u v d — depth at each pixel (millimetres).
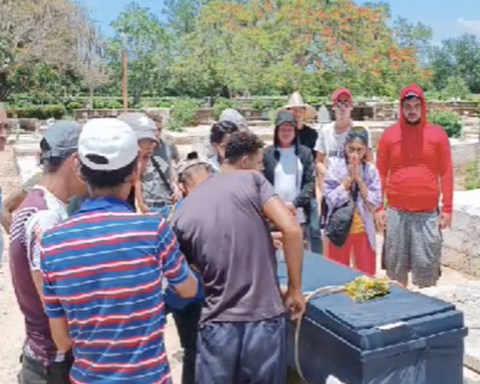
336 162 5109
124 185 2254
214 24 38094
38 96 31594
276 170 5172
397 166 5113
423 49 40719
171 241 2277
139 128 3908
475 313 4496
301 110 5562
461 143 14594
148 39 41531
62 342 2307
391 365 2926
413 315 3021
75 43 31828
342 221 4965
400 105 5047
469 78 71250
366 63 31812
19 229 2479
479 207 6586
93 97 37312
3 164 16000
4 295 6086
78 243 2143
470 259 6664
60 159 2531
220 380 2820
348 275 3596
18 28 28969
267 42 32906
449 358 3061
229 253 2797
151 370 2191
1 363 4668
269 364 2807
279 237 3408
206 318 2857
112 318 2131
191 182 3652
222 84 39438
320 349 3164
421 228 5113
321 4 32719
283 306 2895
